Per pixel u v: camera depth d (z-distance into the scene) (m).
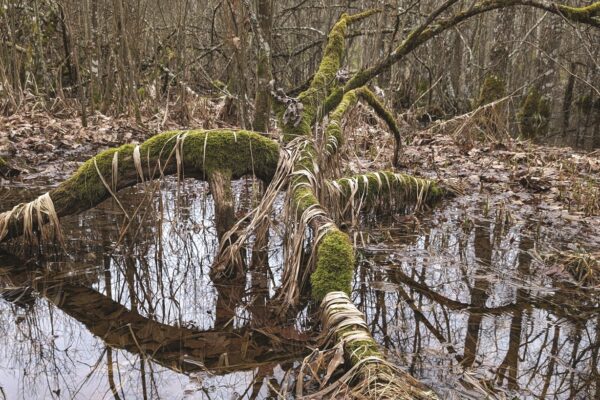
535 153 7.77
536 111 13.36
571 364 2.53
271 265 3.69
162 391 2.27
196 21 11.67
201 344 2.69
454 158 7.34
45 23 10.96
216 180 3.66
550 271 3.60
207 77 9.95
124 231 3.82
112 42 9.25
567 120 14.61
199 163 3.66
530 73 15.77
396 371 2.11
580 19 5.67
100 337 2.77
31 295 3.22
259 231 3.79
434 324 2.90
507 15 13.03
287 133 4.40
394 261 3.76
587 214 4.89
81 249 3.90
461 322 2.94
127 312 3.04
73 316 2.99
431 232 4.41
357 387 2.00
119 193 5.31
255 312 3.04
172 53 10.21
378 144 7.54
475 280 3.48
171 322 2.93
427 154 7.41
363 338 2.28
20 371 2.44
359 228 4.39
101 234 4.18
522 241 4.21
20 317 2.96
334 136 4.56
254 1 6.00
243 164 3.70
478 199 5.47
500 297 3.26
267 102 5.62
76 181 3.66
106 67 10.44
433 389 2.25
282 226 4.32
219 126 8.82
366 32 8.87
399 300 3.19
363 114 8.27
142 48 10.39
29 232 3.64
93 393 2.27
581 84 18.20
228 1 5.89
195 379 2.37
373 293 3.28
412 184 5.00
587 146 10.02
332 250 2.86
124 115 9.06
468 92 14.09
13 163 6.42
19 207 3.73
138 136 8.03
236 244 3.49
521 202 5.28
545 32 15.21
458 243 4.16
